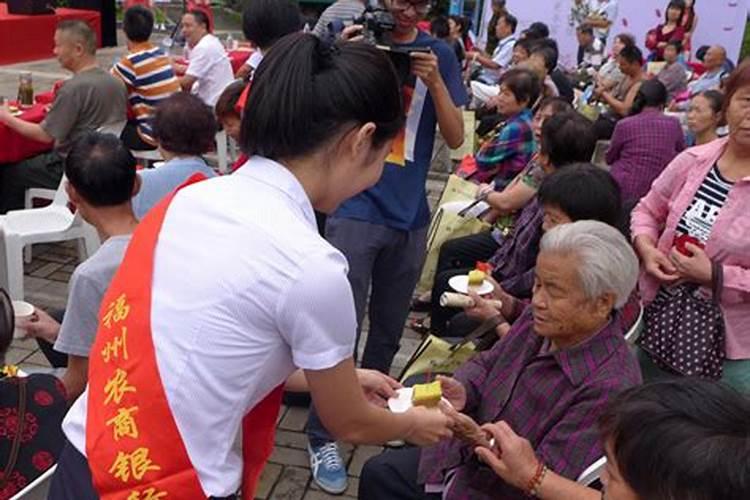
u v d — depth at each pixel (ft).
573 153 10.27
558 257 5.94
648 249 8.17
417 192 9.53
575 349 6.15
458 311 11.03
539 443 6.19
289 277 3.95
